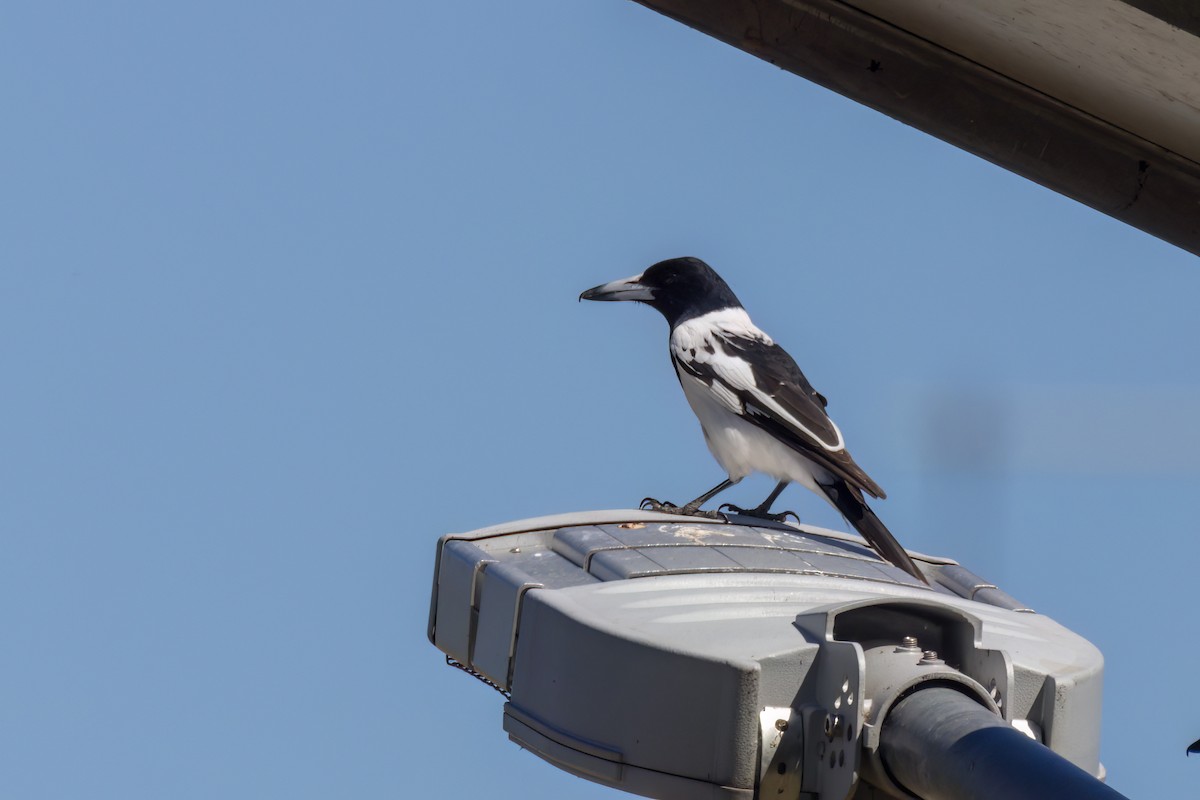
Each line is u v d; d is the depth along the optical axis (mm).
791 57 10297
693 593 9688
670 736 8688
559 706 9227
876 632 8859
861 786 8508
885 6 10078
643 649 8805
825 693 8594
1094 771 9617
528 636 9680
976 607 10555
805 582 10055
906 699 8250
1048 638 10039
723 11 10414
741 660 8539
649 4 10438
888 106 10352
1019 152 10250
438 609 11266
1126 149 10234
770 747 8555
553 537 11352
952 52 10242
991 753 7504
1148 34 8883
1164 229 10305
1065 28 9195
